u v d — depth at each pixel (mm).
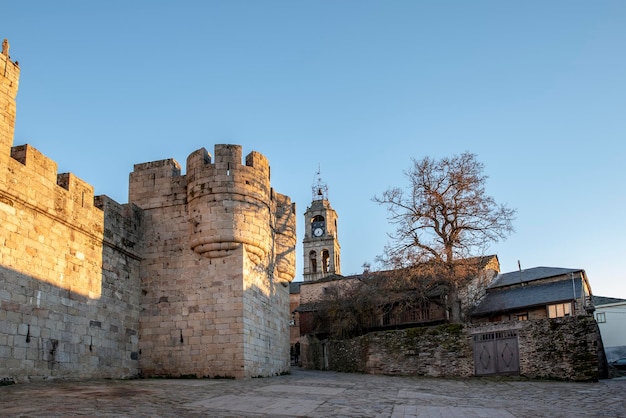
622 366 40156
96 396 16641
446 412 16172
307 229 99000
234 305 26781
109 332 25500
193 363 26672
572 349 29422
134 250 28125
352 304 46156
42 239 21844
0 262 19562
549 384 27297
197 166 28359
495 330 31953
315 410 15734
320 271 94812
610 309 46969
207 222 27328
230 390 20156
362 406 16938
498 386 26359
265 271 30641
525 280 45219
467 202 39031
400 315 47531
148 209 29391
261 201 28625
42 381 20938
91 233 24844
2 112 20328
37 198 21641
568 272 43094
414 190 40031
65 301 22797
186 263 27984
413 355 34375
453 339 33062
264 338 29578
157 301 27938
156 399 16641
